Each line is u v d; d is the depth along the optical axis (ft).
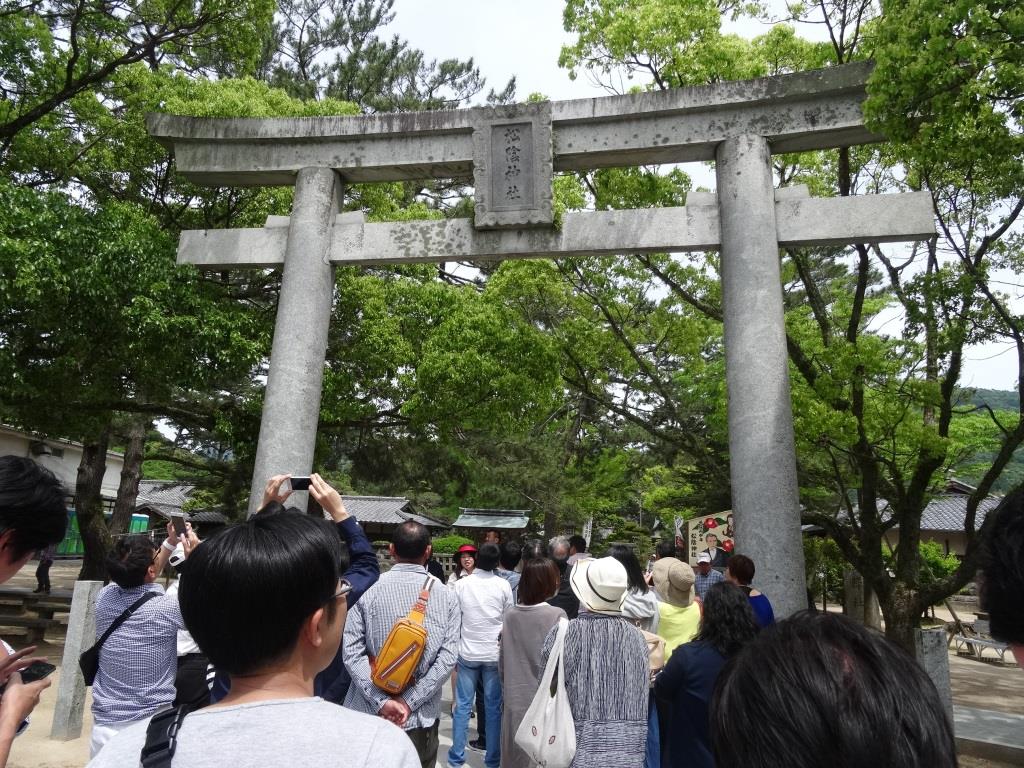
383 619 11.25
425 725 11.23
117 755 4.31
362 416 40.50
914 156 20.49
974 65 18.39
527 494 79.00
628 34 30.99
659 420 61.26
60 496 6.32
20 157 36.14
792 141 25.07
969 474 45.60
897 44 19.57
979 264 25.49
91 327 29.76
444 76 73.41
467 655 18.19
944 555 77.25
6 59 33.63
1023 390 24.02
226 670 4.58
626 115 25.81
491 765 17.94
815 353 27.27
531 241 26.07
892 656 3.40
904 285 26.17
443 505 98.22
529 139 26.22
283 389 25.55
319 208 27.32
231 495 57.77
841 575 51.19
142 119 36.63
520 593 13.89
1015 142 18.81
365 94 70.18
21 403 32.89
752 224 23.80
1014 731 23.26
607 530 99.86
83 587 20.30
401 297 40.27
